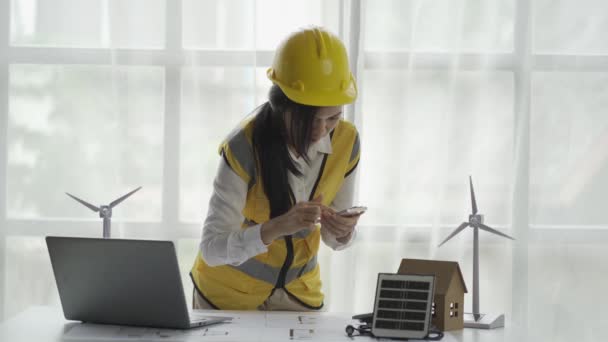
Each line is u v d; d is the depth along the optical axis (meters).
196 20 3.02
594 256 3.10
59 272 1.98
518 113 3.07
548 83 3.08
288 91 2.04
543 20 3.06
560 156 3.09
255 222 2.18
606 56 3.08
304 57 2.06
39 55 3.06
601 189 3.10
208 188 3.04
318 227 2.29
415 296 1.87
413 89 3.06
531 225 3.07
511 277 3.08
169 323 1.92
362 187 3.05
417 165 3.06
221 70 3.03
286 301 2.27
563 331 3.10
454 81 3.04
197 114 3.03
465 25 3.05
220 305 2.25
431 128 3.06
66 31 3.06
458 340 1.85
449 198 3.05
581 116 3.09
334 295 3.02
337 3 3.02
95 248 1.90
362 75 3.02
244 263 2.22
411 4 3.02
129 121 3.03
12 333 1.90
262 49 3.04
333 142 2.22
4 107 3.08
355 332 1.89
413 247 3.05
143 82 3.04
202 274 2.29
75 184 3.07
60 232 3.08
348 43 3.04
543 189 3.09
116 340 1.81
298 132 2.04
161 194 3.04
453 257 3.05
